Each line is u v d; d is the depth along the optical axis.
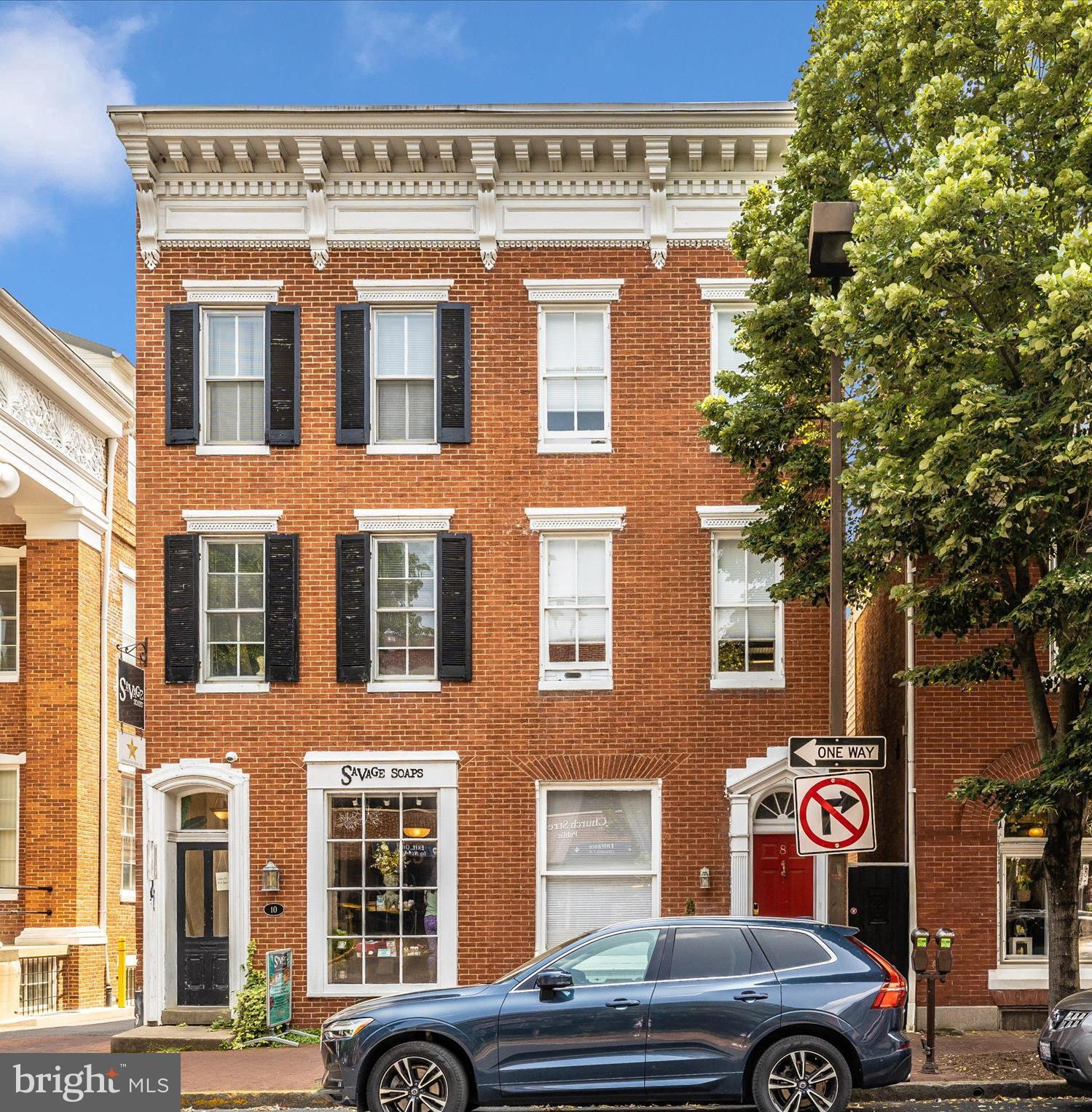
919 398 13.05
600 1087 10.66
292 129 18.19
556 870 17.98
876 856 19.89
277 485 18.36
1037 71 13.88
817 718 18.00
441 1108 10.70
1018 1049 14.98
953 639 17.20
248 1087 13.50
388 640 18.34
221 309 18.70
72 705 23.78
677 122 18.30
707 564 18.27
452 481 18.38
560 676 18.14
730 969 10.91
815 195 15.29
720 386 16.75
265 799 17.95
